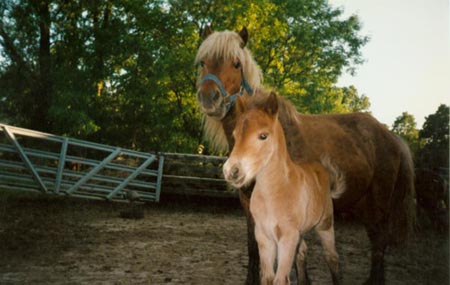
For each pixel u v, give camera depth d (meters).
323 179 3.38
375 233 4.31
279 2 14.23
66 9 13.06
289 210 2.89
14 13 12.21
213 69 3.76
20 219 7.37
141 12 12.88
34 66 12.55
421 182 7.31
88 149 12.45
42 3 12.55
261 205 2.95
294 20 14.52
